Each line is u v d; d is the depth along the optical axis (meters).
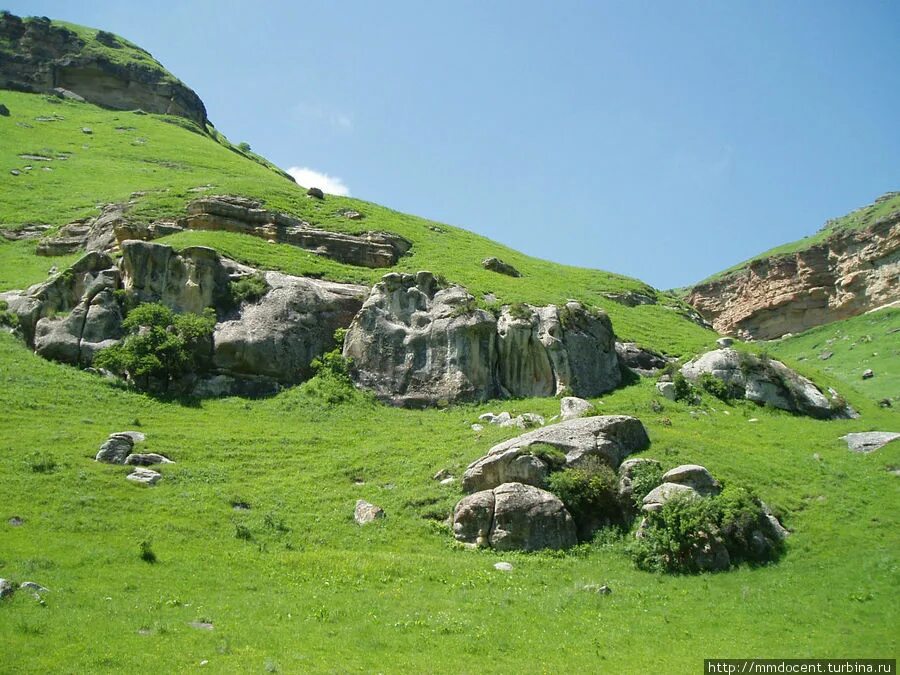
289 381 58.34
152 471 41.12
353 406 56.19
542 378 61.19
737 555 36.69
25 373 51.44
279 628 26.62
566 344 62.75
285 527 37.69
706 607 31.17
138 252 59.22
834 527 39.91
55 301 58.06
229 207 74.44
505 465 40.50
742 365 64.38
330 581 31.88
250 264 65.75
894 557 35.44
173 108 149.00
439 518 39.94
